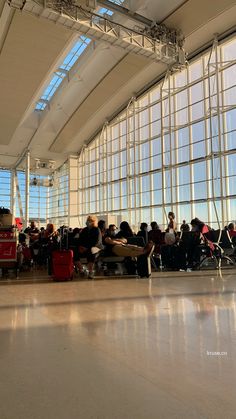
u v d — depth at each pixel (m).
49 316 3.66
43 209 36.31
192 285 5.84
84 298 4.74
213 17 14.19
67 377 2.04
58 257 6.82
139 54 14.51
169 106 18.11
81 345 2.65
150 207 20.14
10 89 19.92
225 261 10.25
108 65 18.61
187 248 8.59
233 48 15.62
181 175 18.03
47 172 35.62
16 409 1.65
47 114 23.48
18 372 2.12
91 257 7.17
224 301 4.33
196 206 17.23
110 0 14.59
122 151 23.05
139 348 2.55
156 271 8.46
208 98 16.50
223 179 15.59
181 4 13.73
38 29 15.38
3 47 16.61
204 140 16.72
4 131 25.31
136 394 1.79
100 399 1.74
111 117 23.84
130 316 3.59
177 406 1.65
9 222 7.81
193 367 2.17
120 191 23.17
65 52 17.05
